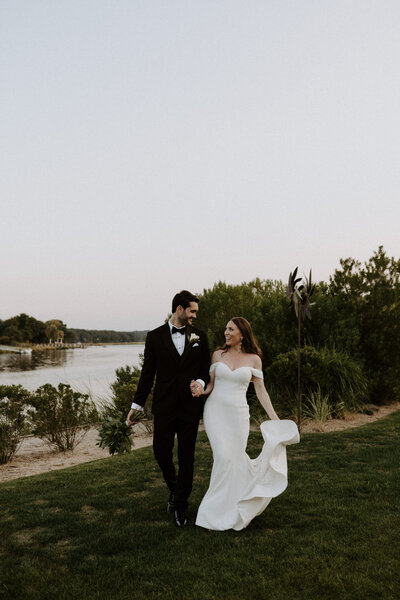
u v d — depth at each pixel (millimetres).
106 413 10688
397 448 6445
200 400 3961
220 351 4188
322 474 5250
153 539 3498
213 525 3672
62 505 4363
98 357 60094
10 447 7660
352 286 12375
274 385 9945
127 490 4816
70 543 3508
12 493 4852
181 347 3992
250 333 4113
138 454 6715
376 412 10562
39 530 3773
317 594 2684
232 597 2676
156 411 3934
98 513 4164
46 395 8305
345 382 10195
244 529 3668
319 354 9750
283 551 3244
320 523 3742
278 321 11195
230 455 3799
